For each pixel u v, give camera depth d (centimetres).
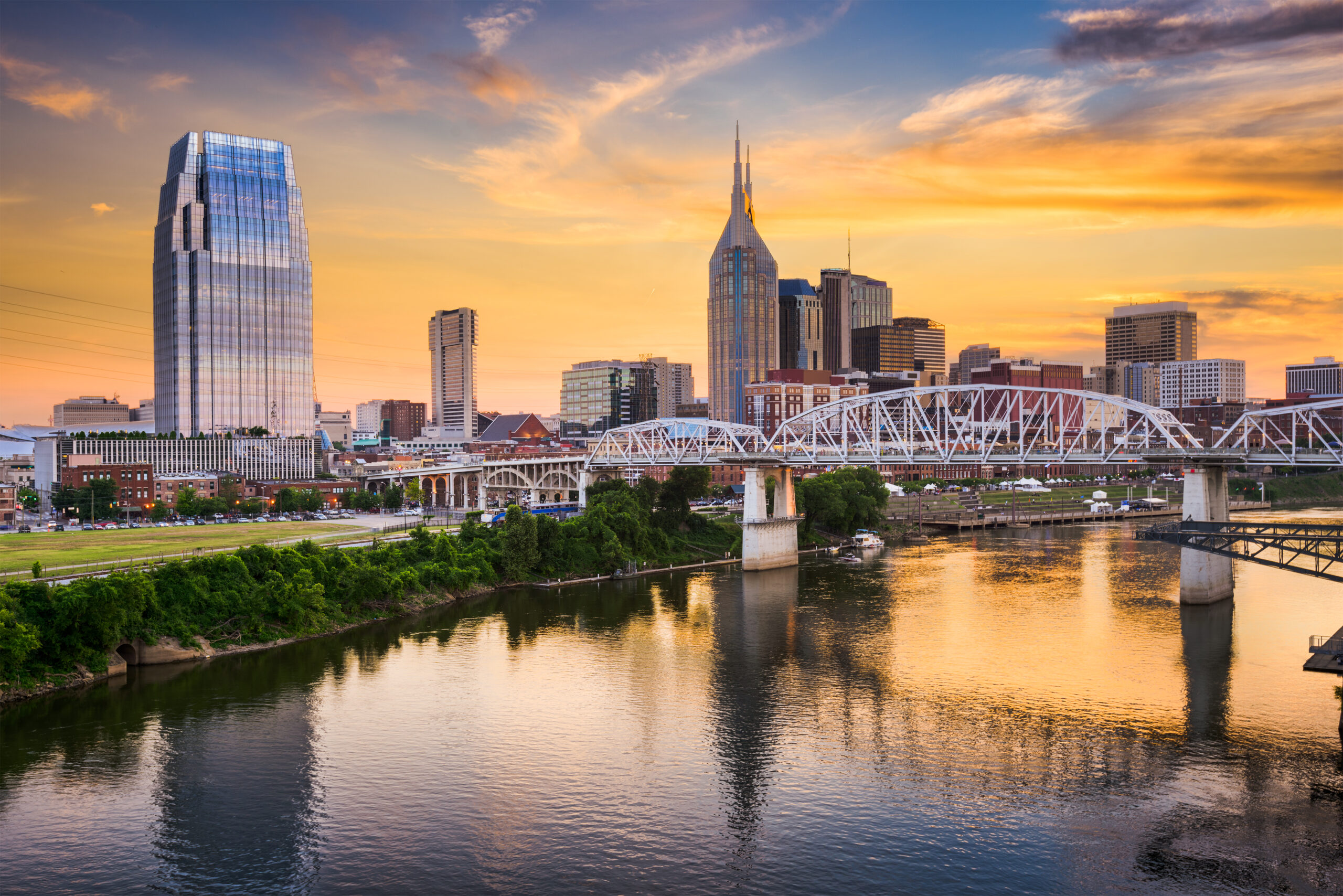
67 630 11181
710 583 18450
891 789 8350
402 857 7262
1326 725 9694
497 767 8831
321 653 12675
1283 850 7194
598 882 6925
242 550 13800
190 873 7031
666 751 9212
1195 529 11544
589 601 16462
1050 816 7825
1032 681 11300
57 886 6856
